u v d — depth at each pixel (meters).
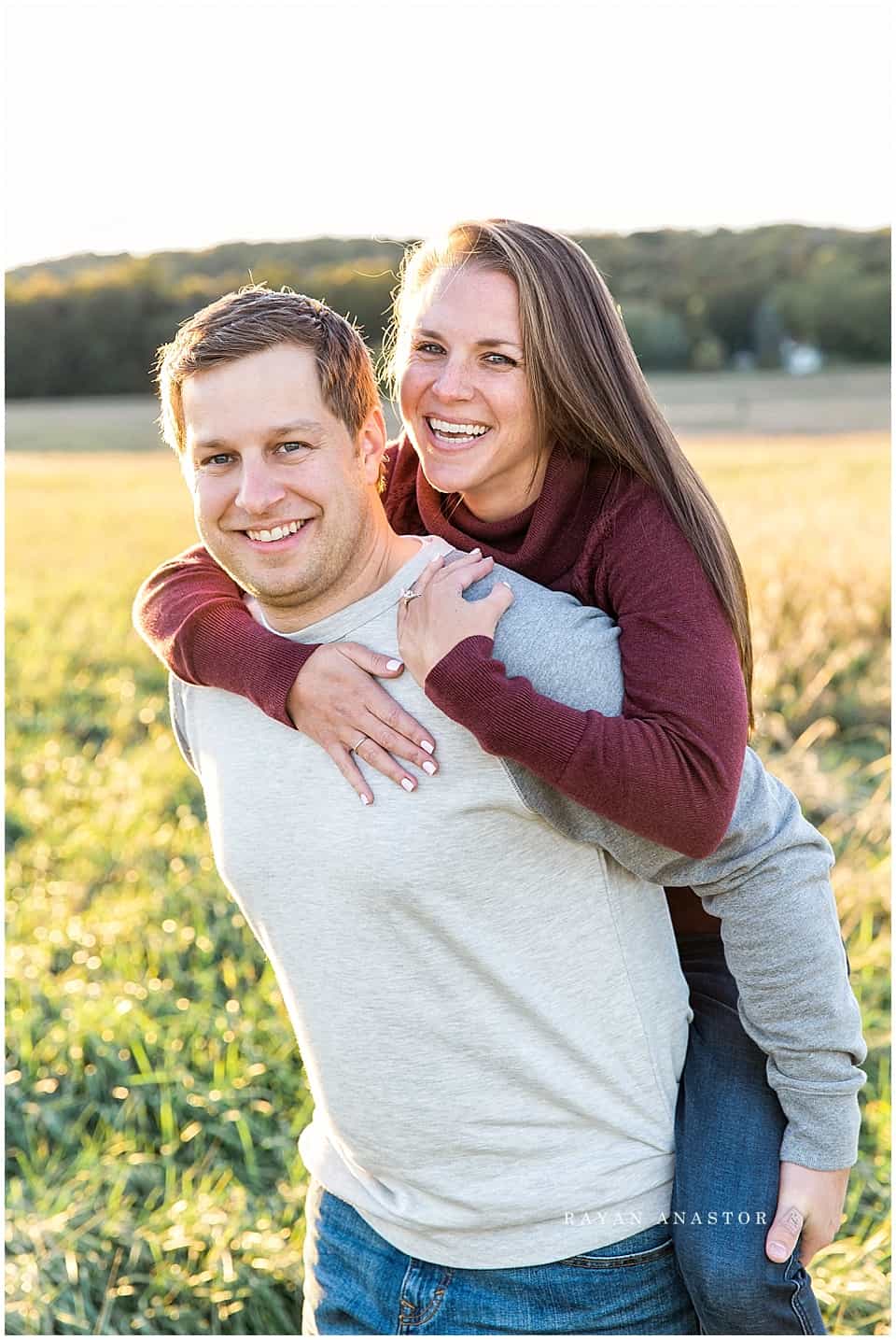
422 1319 1.54
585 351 1.51
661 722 1.33
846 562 6.90
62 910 4.02
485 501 1.66
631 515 1.50
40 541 9.23
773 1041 1.49
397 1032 1.46
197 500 1.46
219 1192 2.88
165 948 3.74
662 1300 1.52
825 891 1.48
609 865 1.46
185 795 4.99
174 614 1.66
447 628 1.38
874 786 4.84
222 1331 2.58
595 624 1.44
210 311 1.45
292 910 1.48
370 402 1.49
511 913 1.42
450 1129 1.48
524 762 1.32
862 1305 2.49
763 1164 1.50
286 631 1.56
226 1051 3.29
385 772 1.41
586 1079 1.47
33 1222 2.78
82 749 5.77
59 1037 3.34
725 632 1.43
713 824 1.34
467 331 1.51
